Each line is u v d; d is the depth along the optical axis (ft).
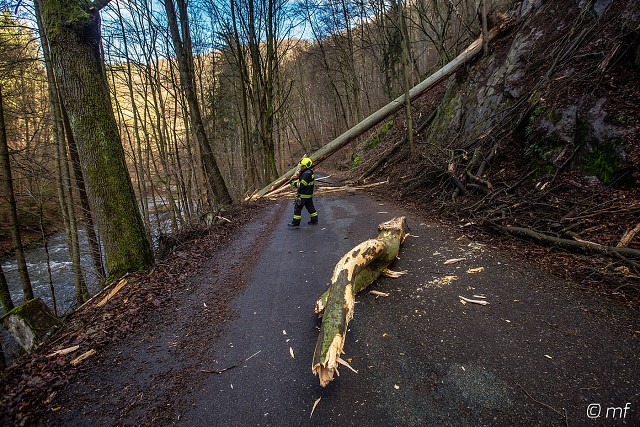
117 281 15.66
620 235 13.56
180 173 36.35
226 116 77.20
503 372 7.86
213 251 20.43
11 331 11.19
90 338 10.79
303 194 24.32
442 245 16.88
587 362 7.93
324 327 8.72
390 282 13.28
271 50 51.72
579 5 26.61
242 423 7.12
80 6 14.39
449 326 9.89
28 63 24.26
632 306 9.91
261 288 14.26
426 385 7.70
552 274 12.49
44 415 7.72
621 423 6.30
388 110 41.14
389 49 58.65
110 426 7.30
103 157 15.87
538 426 6.41
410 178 34.50
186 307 13.04
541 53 27.37
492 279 12.59
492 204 20.72
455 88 40.42
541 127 21.85
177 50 34.96
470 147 28.78
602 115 18.49
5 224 36.14
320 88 113.70
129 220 16.66
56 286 30.81
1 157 19.61
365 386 7.85
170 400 8.00
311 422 6.97
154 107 39.45
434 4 52.42
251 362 9.22
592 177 17.62
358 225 23.18
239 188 69.31
